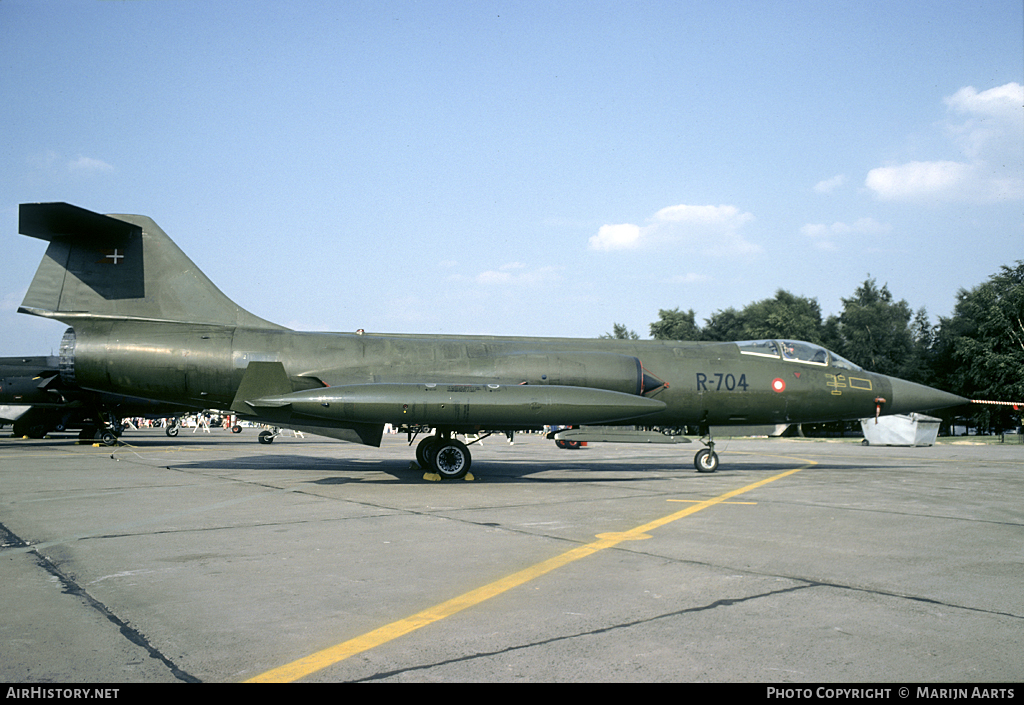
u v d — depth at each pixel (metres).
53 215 13.45
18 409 24.92
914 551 6.67
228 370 13.72
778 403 15.40
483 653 3.85
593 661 3.74
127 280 14.41
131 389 14.05
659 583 5.37
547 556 6.30
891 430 32.12
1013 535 7.58
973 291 52.34
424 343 14.33
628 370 14.21
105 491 11.05
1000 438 43.16
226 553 6.37
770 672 3.60
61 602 4.76
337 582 5.34
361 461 18.22
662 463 18.86
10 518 8.34
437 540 7.04
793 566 5.99
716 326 69.50
